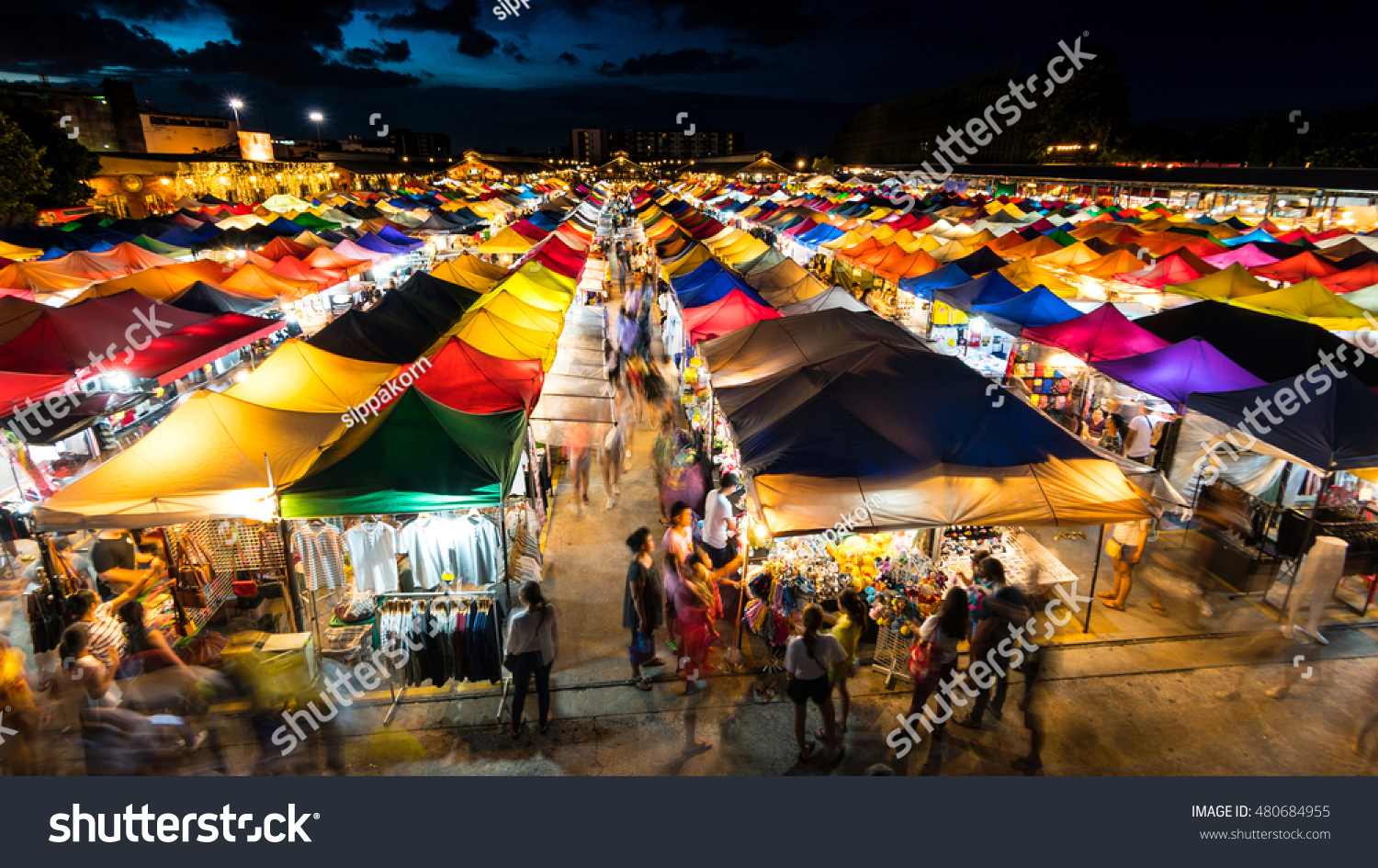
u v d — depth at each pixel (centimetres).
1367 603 773
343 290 2020
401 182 7344
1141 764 586
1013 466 658
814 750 600
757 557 791
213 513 627
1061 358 1302
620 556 896
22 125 3666
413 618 623
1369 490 823
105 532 725
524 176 9956
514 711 604
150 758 554
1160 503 705
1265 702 652
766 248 2148
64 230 2256
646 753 597
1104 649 719
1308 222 3023
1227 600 803
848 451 661
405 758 591
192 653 635
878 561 740
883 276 1850
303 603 781
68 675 618
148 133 8650
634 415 1288
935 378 740
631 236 4191
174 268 1484
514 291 1455
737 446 718
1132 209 3281
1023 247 1988
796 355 961
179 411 721
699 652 649
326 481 641
